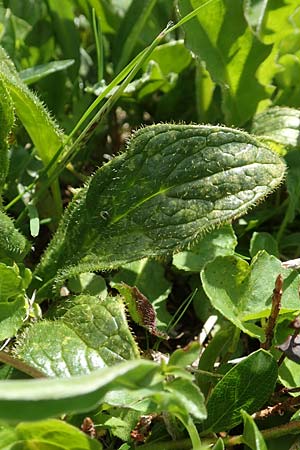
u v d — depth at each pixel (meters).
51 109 0.40
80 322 0.29
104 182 0.31
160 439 0.29
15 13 0.41
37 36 0.41
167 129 0.31
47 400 0.22
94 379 0.23
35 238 0.37
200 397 0.25
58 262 0.32
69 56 0.41
